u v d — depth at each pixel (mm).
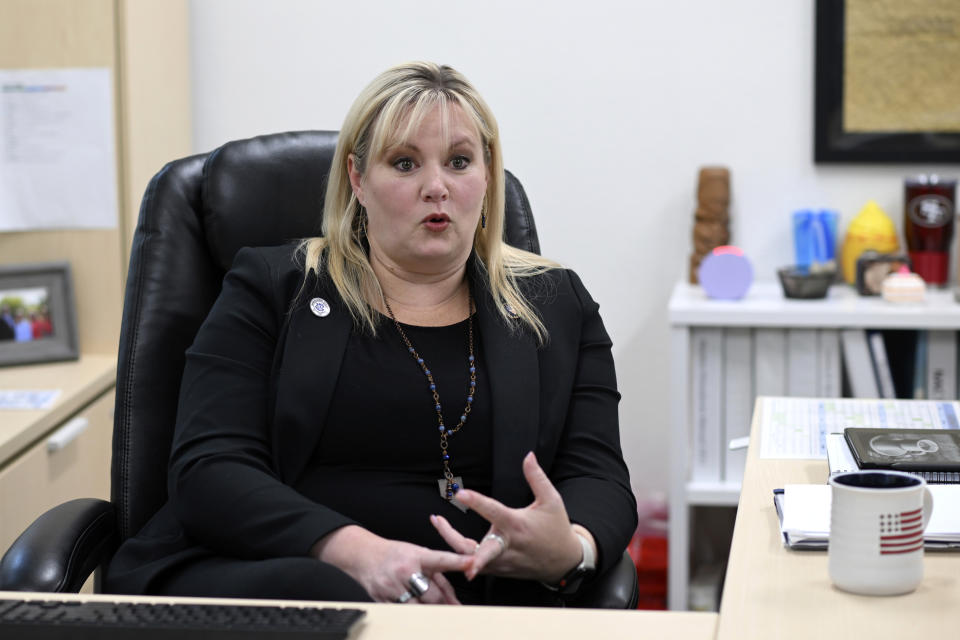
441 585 1577
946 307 3033
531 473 1595
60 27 3127
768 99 3402
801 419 1902
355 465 1871
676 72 3428
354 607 1239
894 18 3299
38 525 1731
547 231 3531
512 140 3504
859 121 3350
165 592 1673
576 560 1642
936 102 3316
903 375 3203
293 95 3537
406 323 1935
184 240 2082
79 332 3227
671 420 3123
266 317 1915
